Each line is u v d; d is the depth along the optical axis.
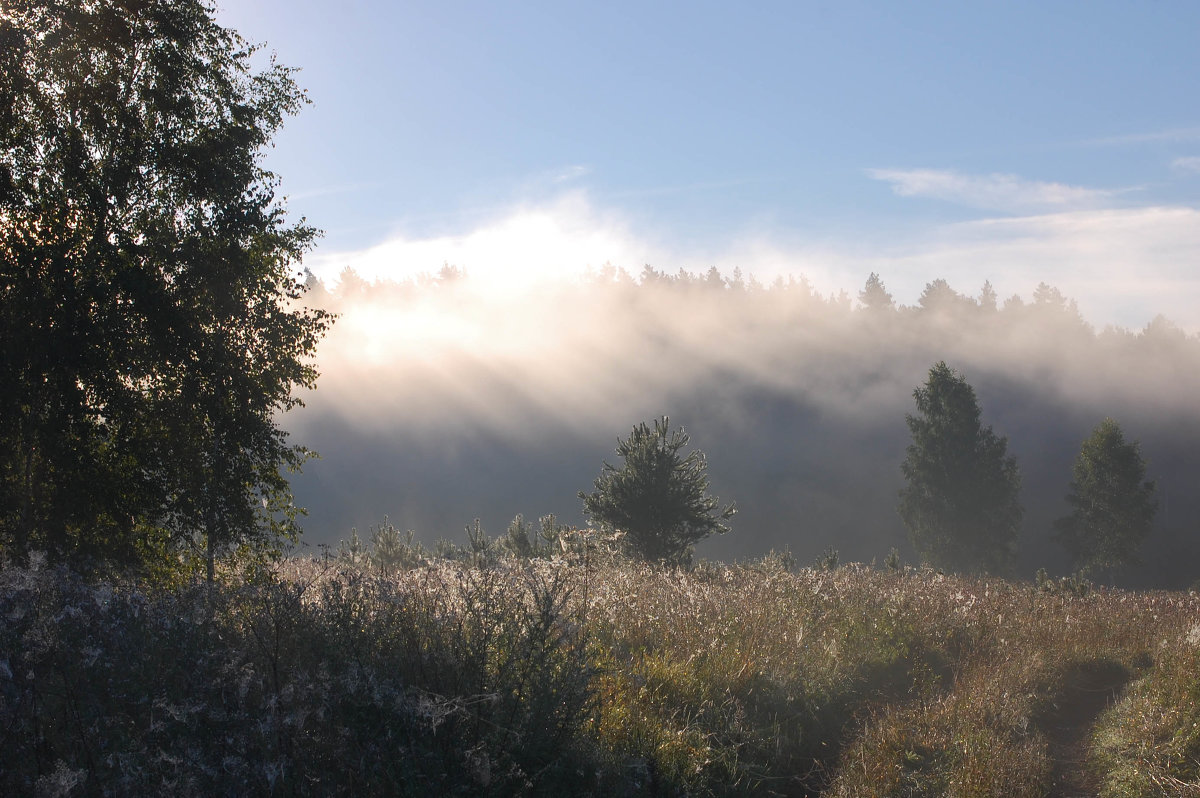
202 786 3.80
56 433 10.38
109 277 11.08
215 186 12.61
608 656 7.29
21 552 9.05
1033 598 15.34
